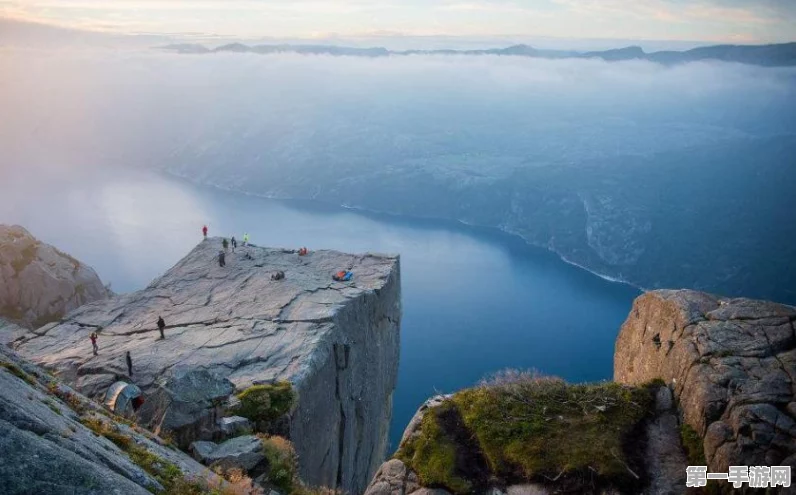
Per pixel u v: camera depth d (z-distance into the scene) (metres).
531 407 20.80
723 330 21.30
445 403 21.61
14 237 58.16
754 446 16.53
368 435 40.91
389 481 18.67
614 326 142.12
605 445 18.64
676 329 22.59
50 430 11.32
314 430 29.36
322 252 49.03
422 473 18.61
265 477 19.42
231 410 23.50
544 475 17.84
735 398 18.14
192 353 30.50
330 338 32.91
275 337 32.38
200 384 22.64
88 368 28.56
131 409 22.05
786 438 16.52
